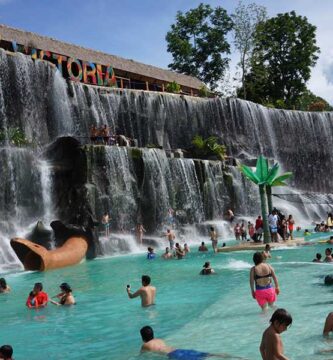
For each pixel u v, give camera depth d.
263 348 6.88
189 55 73.62
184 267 20.06
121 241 28.45
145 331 8.58
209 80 73.88
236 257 22.89
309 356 7.50
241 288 14.39
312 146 53.44
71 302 13.05
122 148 31.80
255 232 27.95
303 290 13.24
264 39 70.00
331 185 53.56
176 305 12.37
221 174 38.94
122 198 30.72
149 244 30.45
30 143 32.78
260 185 26.62
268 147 50.75
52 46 42.09
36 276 19.45
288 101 72.94
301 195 47.53
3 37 37.88
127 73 49.34
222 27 73.50
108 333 10.02
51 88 36.53
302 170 52.38
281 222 27.48
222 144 47.56
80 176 29.28
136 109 42.69
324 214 46.19
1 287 15.66
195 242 33.34
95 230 26.86
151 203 32.69
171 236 27.11
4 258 24.05
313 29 71.62
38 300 13.00
